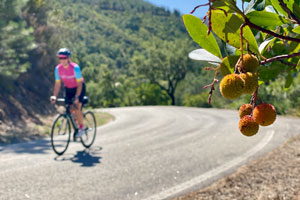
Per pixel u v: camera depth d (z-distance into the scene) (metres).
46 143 7.13
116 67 131.88
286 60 1.36
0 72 9.32
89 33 166.88
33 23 14.69
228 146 6.67
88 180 4.21
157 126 10.97
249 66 0.92
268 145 6.56
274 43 1.30
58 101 6.01
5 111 10.34
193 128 10.09
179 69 48.88
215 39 1.02
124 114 17.58
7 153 5.95
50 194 3.64
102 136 8.50
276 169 4.58
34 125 10.44
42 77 15.94
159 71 49.69
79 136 6.11
